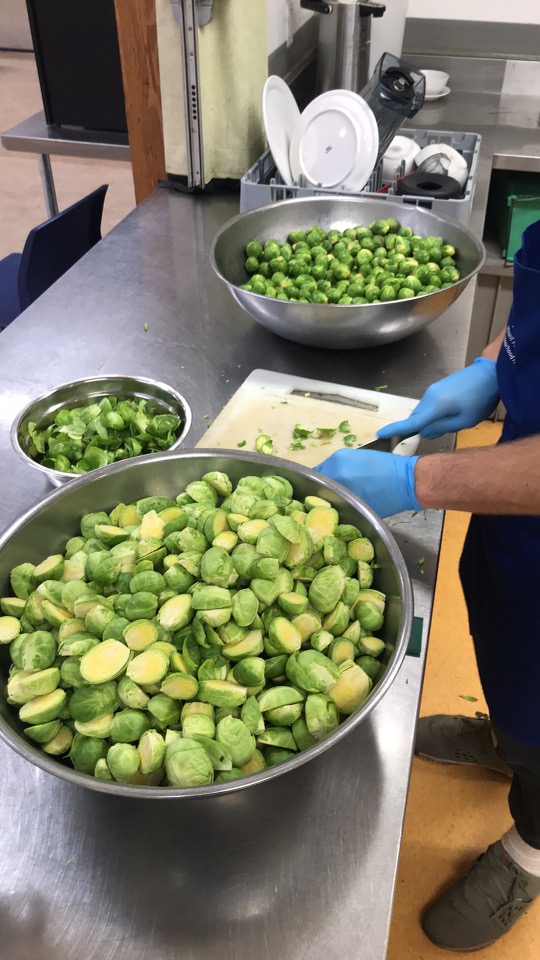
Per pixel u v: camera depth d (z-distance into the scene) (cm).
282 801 77
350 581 86
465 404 122
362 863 72
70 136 248
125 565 86
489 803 176
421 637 93
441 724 175
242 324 158
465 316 162
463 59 281
